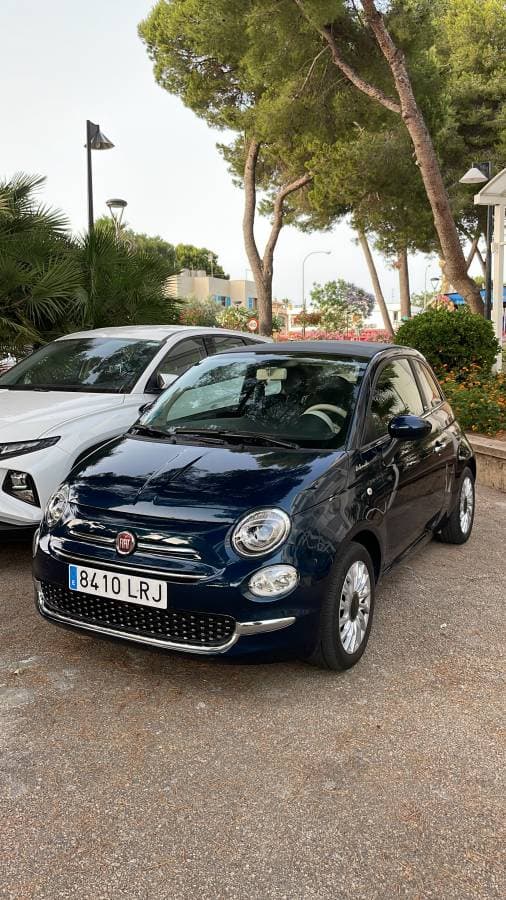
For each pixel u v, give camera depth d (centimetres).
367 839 256
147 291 1156
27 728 321
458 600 479
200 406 457
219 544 329
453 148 2702
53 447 506
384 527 409
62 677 366
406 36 1648
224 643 330
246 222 2509
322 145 2155
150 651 341
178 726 325
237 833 258
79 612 360
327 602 347
